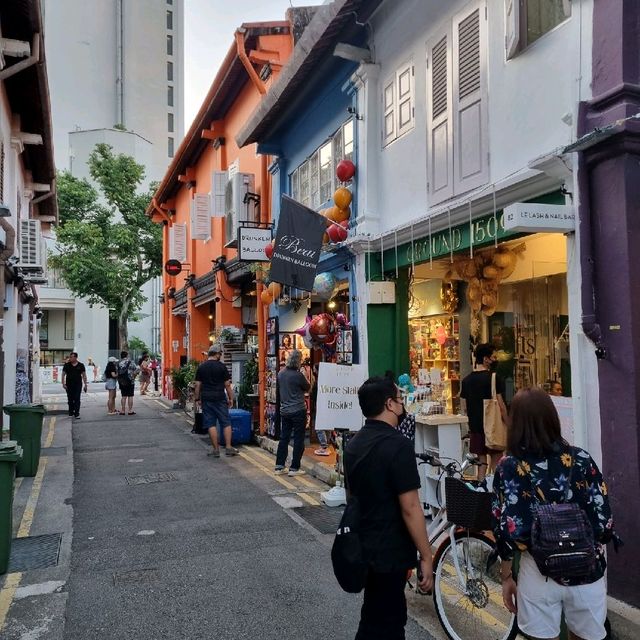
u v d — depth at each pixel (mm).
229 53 13047
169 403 21422
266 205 13094
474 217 6578
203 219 17250
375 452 3184
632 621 4129
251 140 12258
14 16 8938
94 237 27109
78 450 11852
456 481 4000
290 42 12805
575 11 5008
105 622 4449
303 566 5523
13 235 9805
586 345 4891
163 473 9594
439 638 4203
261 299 11875
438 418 6461
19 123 11906
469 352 9391
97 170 27938
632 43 4586
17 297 13273
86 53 55125
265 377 12336
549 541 2773
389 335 8797
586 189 4758
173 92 60531
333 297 11094
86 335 43938
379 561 3092
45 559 5734
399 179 8266
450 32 7031
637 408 4410
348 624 4395
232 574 5340
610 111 4578
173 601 4793
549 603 2898
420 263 8016
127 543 6191
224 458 10789
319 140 10617
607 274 4629
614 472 4551
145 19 58094
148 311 46625
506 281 8430
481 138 6438
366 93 8812
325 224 8766
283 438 9398
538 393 3035
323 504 7633
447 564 4266
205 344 19766
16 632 4301
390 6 8297
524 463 2971
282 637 4203
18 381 14469
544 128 5551
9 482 5395
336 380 7285
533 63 5691
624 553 4438
